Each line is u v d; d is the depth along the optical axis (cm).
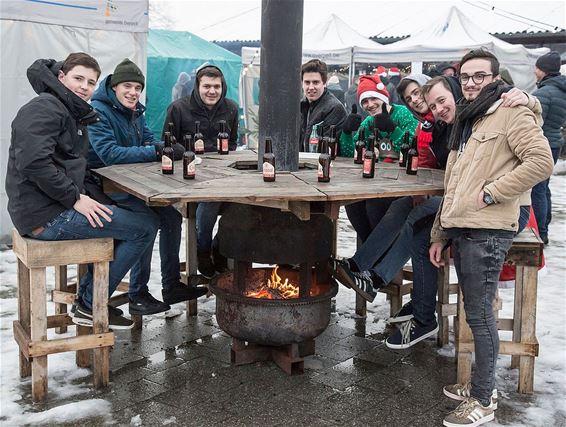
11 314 439
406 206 389
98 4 661
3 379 339
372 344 404
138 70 407
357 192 303
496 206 281
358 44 1191
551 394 331
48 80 310
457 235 295
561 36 1564
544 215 662
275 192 300
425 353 389
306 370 360
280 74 366
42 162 298
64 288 397
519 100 276
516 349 325
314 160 437
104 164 416
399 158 443
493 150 280
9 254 611
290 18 359
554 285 536
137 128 440
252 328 342
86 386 332
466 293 293
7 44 609
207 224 455
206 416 302
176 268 411
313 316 345
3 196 636
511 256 322
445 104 350
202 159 447
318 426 295
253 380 345
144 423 294
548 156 266
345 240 718
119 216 330
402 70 1473
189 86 1127
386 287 446
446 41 1124
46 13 627
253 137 1343
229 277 384
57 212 314
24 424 290
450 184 294
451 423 293
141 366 360
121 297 392
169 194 296
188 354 380
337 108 513
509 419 302
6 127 623
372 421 301
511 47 1113
